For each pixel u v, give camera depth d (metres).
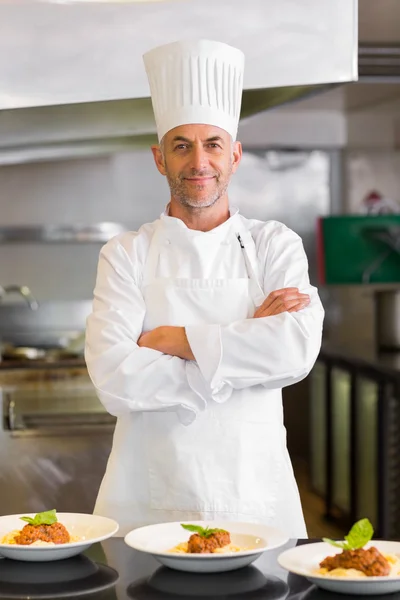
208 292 2.45
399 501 4.97
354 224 6.96
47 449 4.00
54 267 6.78
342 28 2.80
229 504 2.37
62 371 4.09
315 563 1.84
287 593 1.74
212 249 2.49
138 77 2.84
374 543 1.93
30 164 6.73
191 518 2.38
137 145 4.38
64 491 4.01
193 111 2.40
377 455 5.06
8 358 5.45
